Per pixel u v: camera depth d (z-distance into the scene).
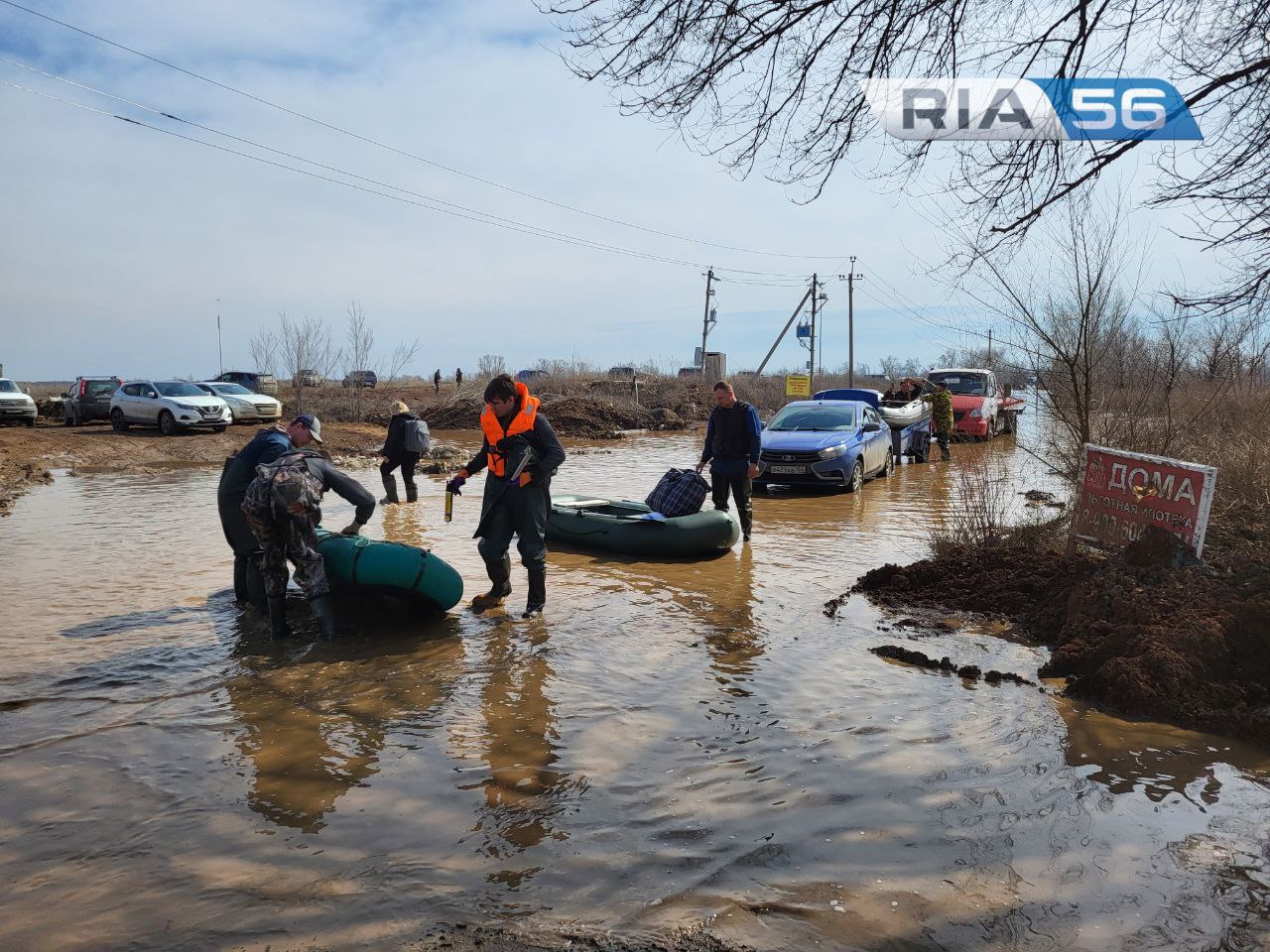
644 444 26.31
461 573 8.05
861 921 2.75
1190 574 5.80
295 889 2.96
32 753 4.09
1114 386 9.09
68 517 11.20
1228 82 4.18
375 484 15.31
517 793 3.68
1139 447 8.70
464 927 2.73
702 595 7.24
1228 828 3.35
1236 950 2.60
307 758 4.04
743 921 2.76
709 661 5.46
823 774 3.86
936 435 19.16
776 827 3.38
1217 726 4.33
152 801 3.61
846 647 5.78
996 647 5.78
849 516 11.83
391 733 4.34
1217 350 8.76
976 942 2.64
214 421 23.95
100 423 27.77
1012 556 7.34
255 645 5.80
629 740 4.25
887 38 4.57
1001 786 3.73
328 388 37.69
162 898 2.90
